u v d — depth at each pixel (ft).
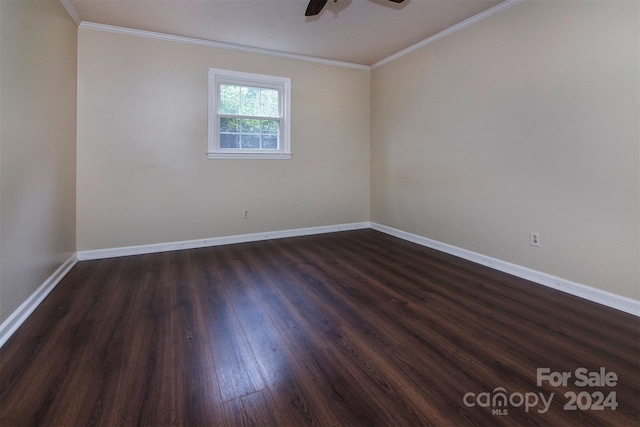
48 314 7.33
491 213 10.54
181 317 7.25
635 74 7.04
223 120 13.47
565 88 8.30
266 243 14.03
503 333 6.57
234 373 5.31
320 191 15.76
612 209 7.57
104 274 10.03
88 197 11.44
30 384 4.96
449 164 12.04
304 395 4.82
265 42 12.90
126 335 6.46
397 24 11.27
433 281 9.50
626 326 6.79
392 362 5.62
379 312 7.53
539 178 9.06
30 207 7.48
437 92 12.36
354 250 12.92
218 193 13.52
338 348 6.06
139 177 12.13
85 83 11.16
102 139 11.50
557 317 7.22
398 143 14.66
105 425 4.22
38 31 7.95
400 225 14.93
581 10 7.86
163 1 9.68
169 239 12.79
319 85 15.21
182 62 12.44
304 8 10.11
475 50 10.73
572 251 8.41
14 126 6.73
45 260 8.41
